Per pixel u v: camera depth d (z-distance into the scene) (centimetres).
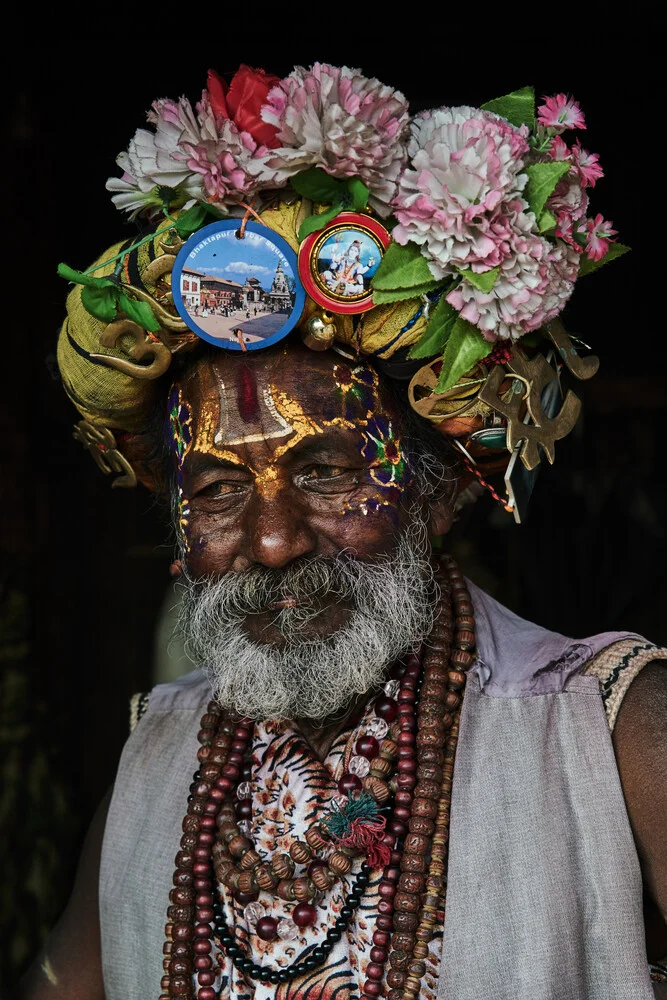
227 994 121
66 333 129
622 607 363
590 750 114
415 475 124
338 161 109
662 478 365
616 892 110
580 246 116
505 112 118
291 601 119
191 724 139
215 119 112
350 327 117
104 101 356
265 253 113
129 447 140
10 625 312
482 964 110
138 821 136
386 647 120
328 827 116
